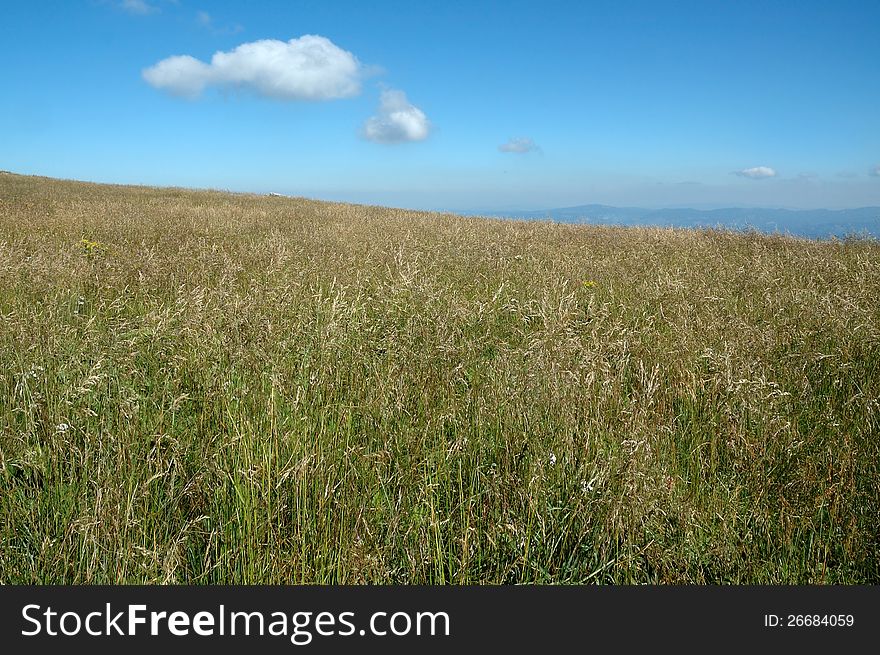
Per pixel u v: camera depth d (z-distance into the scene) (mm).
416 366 4418
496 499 3229
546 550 3068
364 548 2850
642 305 7375
